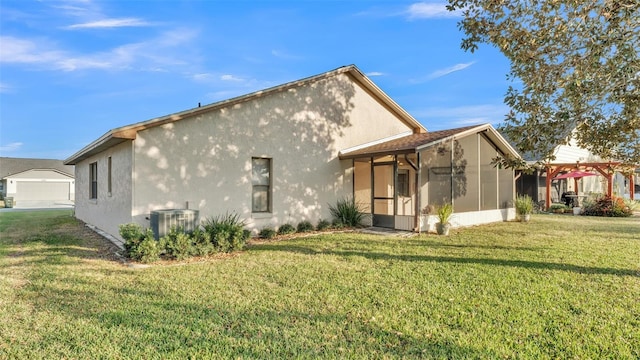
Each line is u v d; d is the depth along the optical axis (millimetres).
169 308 4656
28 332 3914
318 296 5145
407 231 11578
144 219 8781
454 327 4113
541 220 15156
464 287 5562
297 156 11828
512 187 15594
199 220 9555
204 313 4488
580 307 4711
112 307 4672
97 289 5430
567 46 5781
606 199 17547
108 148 11094
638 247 8727
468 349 3596
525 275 6234
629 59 5156
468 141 13547
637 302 4879
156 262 7262
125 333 3900
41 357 3396
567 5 5527
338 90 13109
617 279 5961
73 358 3391
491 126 13562
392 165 12492
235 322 4219
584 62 5562
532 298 5062
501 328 4074
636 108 5801
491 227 12828
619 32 5184
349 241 9797
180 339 3777
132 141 8727
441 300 4980
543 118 6555
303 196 11953
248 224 10586
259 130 10914
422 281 5871
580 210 17953
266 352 3520
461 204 13141
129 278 6051
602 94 5742
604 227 12633
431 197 12227
